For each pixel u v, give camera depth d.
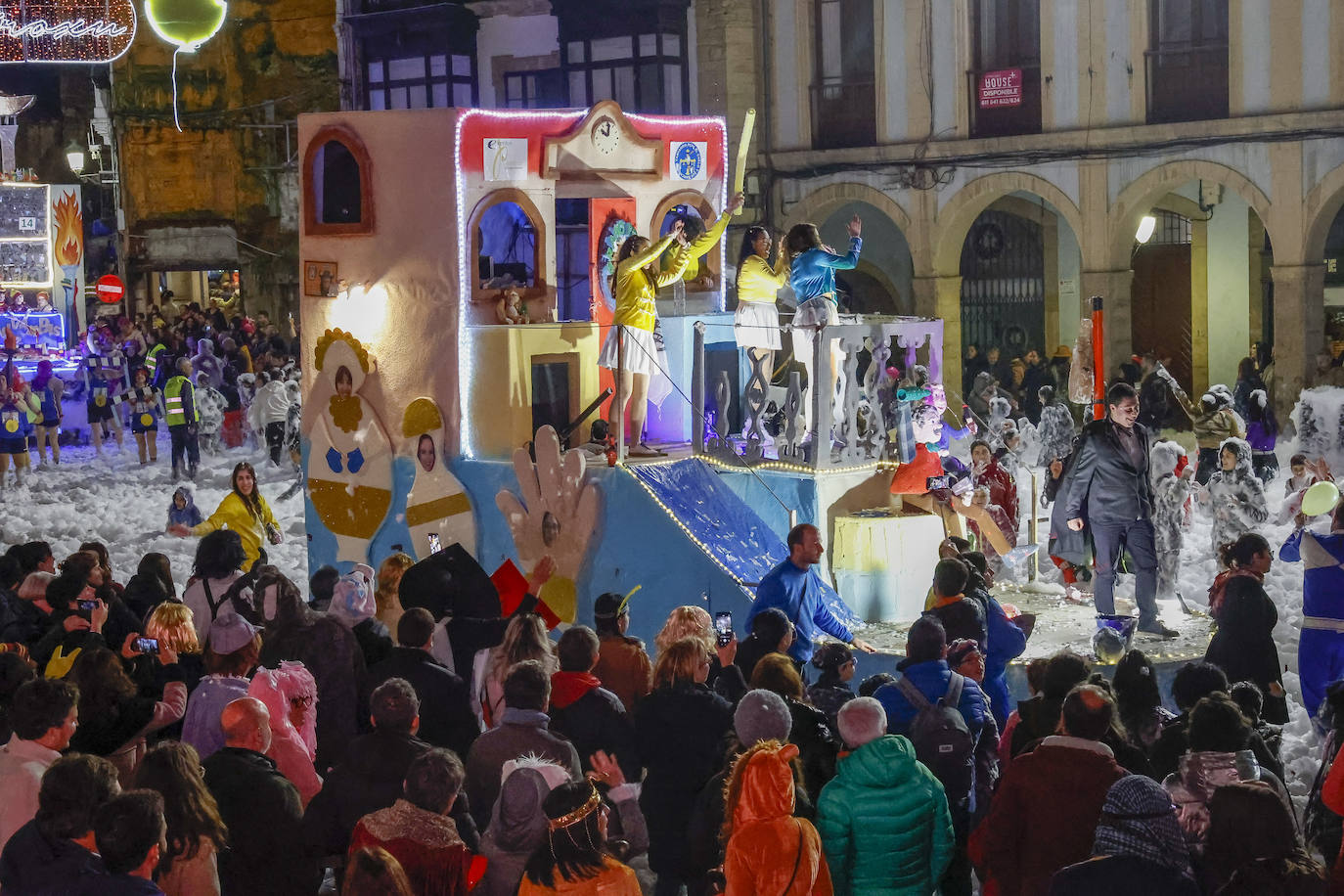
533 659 8.02
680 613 8.51
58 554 18.30
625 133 14.19
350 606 8.49
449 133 13.08
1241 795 5.50
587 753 7.38
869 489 12.51
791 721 6.55
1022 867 6.14
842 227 29.61
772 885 5.61
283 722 7.24
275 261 37.94
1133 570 11.70
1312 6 23.39
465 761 7.86
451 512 13.40
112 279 35.47
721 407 12.99
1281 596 14.26
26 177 34.50
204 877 5.96
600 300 14.22
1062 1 25.53
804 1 27.39
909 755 6.29
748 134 13.15
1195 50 24.77
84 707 6.84
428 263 13.38
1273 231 24.09
